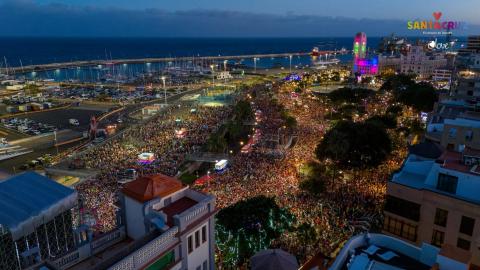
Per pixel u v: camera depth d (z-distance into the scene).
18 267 32.81
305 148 95.50
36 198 37.06
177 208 32.62
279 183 71.75
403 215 42.25
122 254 26.14
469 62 138.88
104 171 83.81
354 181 74.25
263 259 38.97
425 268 27.06
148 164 88.94
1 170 94.88
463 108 83.00
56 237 36.75
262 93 187.88
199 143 105.50
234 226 51.22
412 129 100.88
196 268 31.69
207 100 171.75
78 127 140.62
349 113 130.75
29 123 143.75
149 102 188.25
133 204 31.30
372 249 28.86
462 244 38.47
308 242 50.09
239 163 86.94
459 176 38.97
